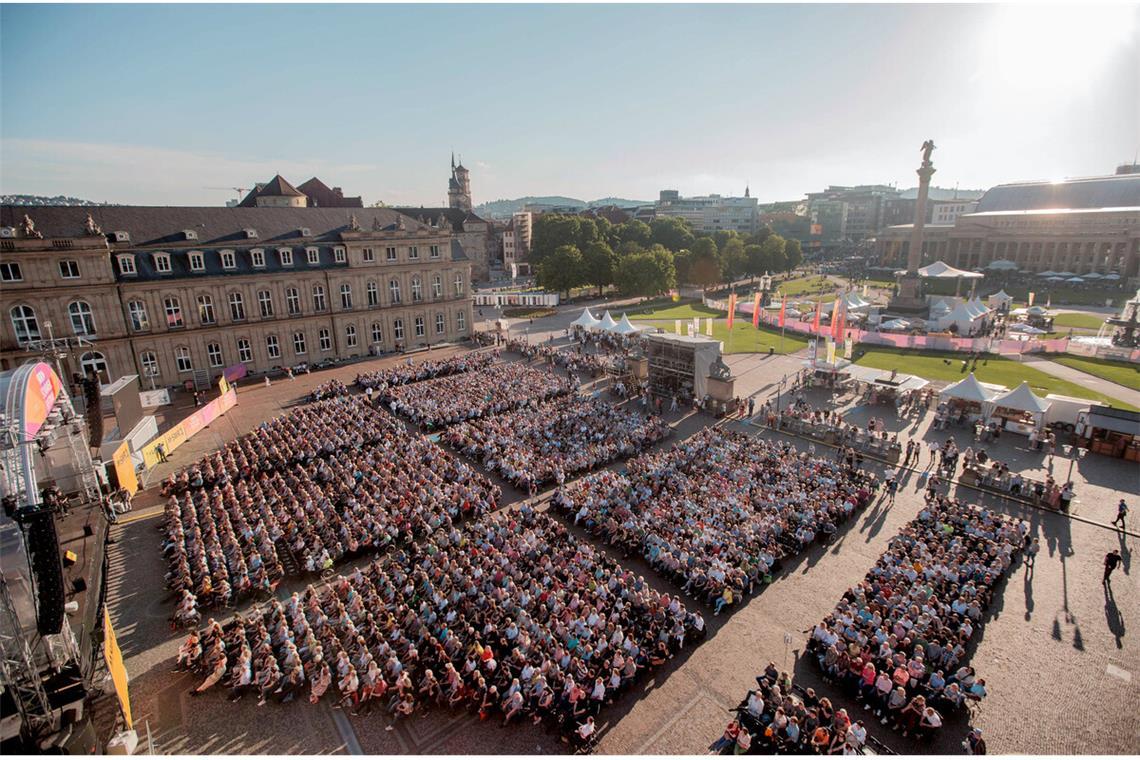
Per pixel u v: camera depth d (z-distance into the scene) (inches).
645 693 928.9
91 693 823.7
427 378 2746.1
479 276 7755.9
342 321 3134.8
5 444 876.0
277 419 2111.2
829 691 929.5
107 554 1320.1
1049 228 6939.0
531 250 6948.8
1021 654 997.8
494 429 1930.4
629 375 2571.4
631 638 981.8
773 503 1401.3
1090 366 2807.6
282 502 1437.0
